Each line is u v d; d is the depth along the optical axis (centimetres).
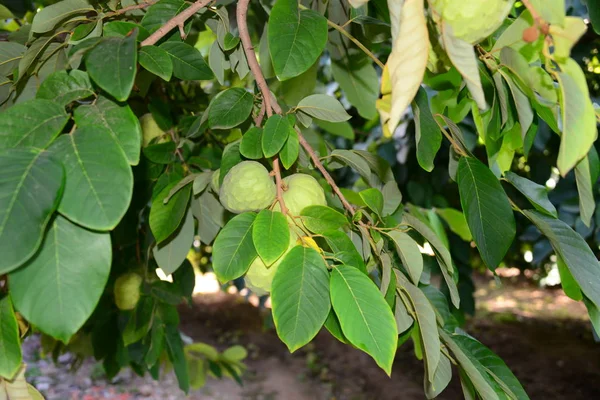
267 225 84
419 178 272
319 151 166
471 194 98
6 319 81
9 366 80
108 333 178
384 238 107
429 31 78
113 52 75
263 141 89
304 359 583
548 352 587
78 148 69
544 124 208
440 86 113
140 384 492
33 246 62
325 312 82
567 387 495
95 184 67
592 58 246
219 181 105
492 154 107
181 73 103
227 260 86
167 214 118
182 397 475
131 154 73
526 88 84
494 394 92
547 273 640
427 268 121
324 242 101
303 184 94
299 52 88
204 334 661
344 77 165
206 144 165
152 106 137
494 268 98
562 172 69
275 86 160
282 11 90
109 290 173
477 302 843
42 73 117
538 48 80
